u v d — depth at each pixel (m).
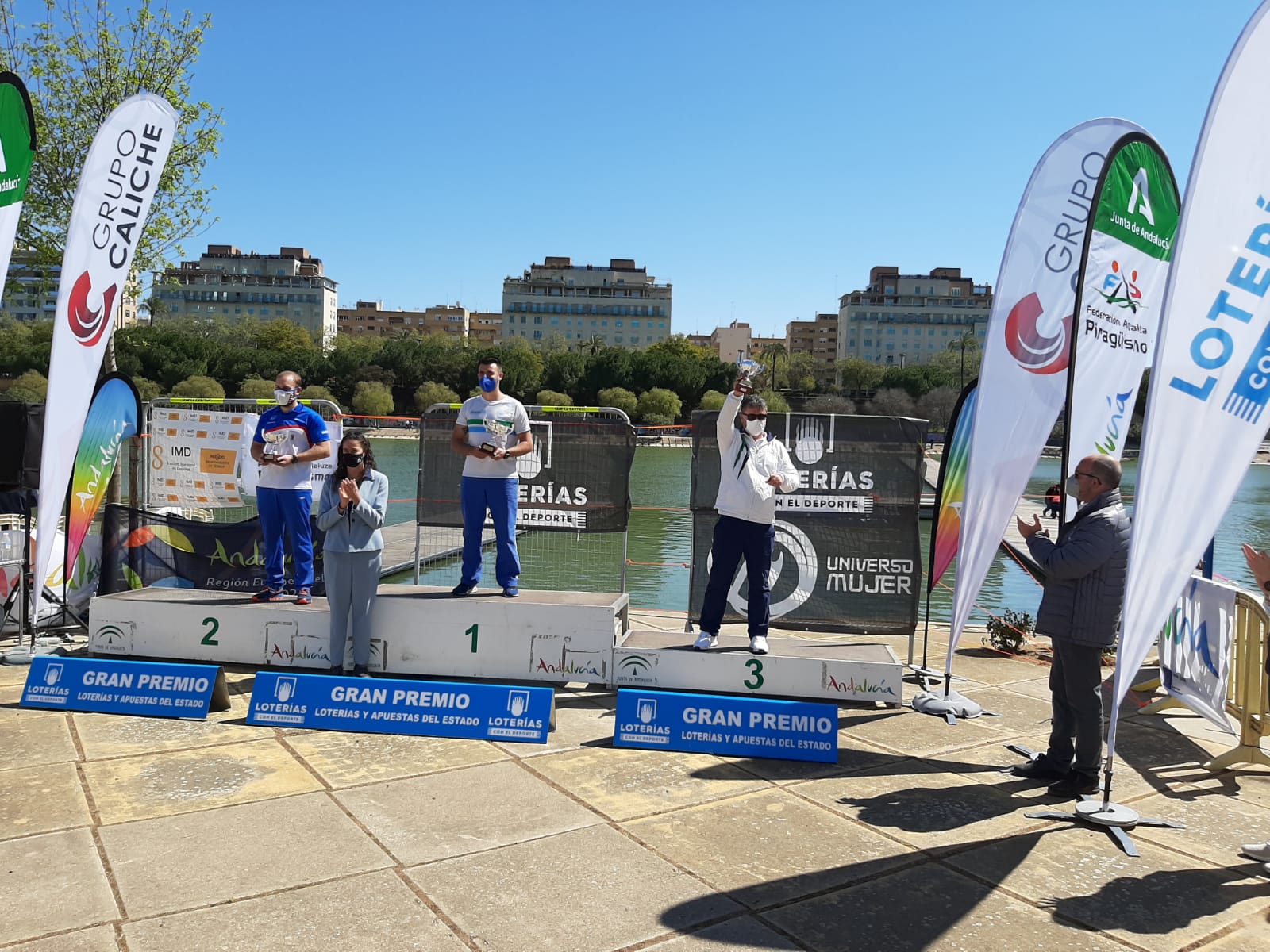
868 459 6.70
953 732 5.43
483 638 6.16
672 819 4.04
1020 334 5.53
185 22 10.70
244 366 84.12
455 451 7.00
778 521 6.77
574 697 5.92
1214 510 3.71
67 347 6.12
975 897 3.39
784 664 5.92
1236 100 3.64
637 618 8.73
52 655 6.18
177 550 7.62
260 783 4.34
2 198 5.62
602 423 6.90
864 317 166.50
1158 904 3.37
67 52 10.39
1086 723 4.37
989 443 5.55
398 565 11.77
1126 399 5.73
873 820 4.09
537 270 173.88
